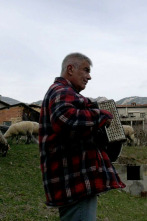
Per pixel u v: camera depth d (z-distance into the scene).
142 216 10.05
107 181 2.11
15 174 11.91
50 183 2.09
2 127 25.14
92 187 2.04
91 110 2.11
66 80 2.31
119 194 14.12
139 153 19.06
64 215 2.14
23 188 10.11
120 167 16.16
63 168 2.07
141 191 15.62
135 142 28.55
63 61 2.41
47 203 2.14
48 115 2.19
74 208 2.06
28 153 16.31
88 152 2.11
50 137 2.13
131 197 14.27
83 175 2.06
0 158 14.27
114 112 2.42
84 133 2.06
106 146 2.33
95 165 2.11
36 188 10.56
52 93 2.17
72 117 1.99
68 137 2.06
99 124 2.09
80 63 2.34
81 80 2.35
